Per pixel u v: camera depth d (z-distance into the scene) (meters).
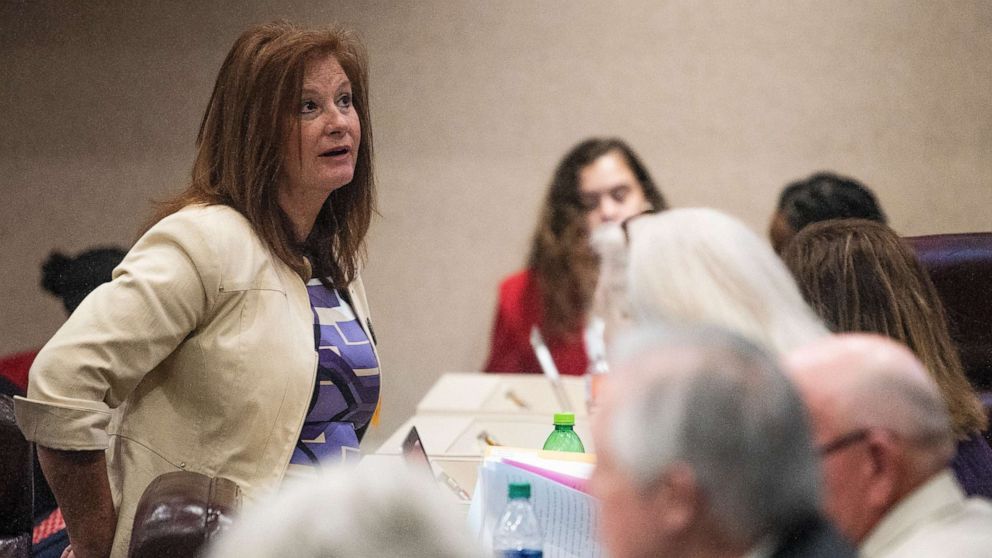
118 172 16.14
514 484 5.46
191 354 6.42
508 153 15.99
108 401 6.29
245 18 16.02
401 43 15.99
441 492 2.60
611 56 15.90
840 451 4.02
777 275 5.01
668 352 3.16
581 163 14.95
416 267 16.08
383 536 2.42
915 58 15.75
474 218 16.00
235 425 6.41
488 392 11.18
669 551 3.02
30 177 16.16
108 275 11.82
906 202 15.88
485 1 15.90
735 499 2.95
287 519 2.46
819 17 15.77
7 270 16.17
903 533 4.01
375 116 16.05
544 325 14.22
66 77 16.11
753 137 15.92
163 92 16.11
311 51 6.69
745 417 2.99
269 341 6.45
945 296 8.42
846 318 6.04
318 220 7.24
